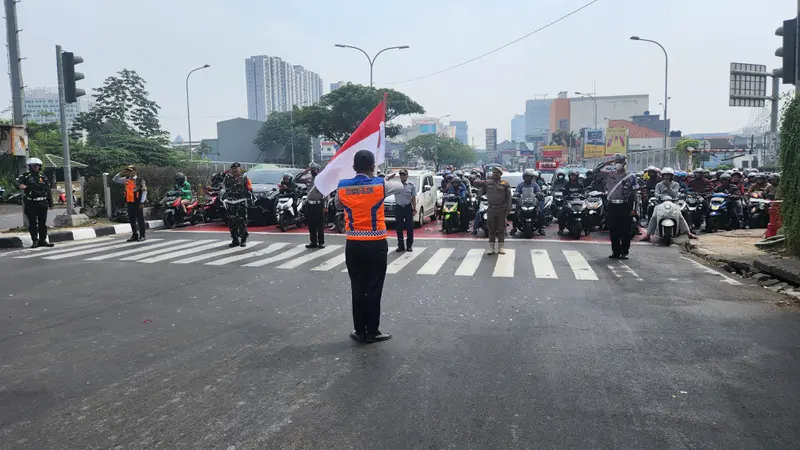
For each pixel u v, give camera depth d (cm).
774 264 843
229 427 375
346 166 657
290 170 1859
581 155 8075
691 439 352
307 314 664
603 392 423
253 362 497
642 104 11856
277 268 971
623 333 573
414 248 1225
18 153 1598
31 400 422
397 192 562
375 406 403
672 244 1249
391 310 679
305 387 439
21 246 1284
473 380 450
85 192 1791
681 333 570
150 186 1836
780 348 520
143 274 917
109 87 5538
